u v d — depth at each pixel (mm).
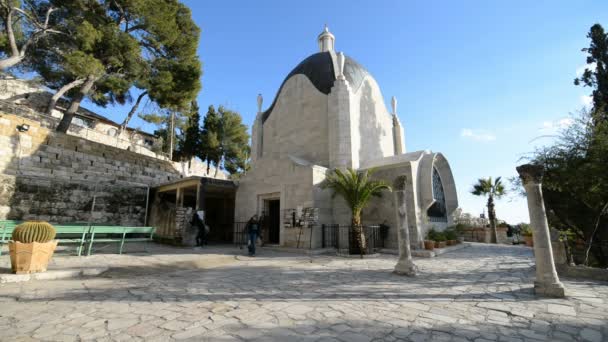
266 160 16406
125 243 15312
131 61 19094
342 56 18359
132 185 19172
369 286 6379
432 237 14383
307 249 13156
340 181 12727
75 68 16250
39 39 18406
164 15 19750
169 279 6910
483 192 24531
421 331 3803
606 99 17297
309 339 3480
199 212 14617
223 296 5418
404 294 5719
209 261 9844
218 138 37281
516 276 7648
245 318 4195
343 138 16641
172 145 35406
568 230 10555
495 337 3637
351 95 17484
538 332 3807
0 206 13773
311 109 18828
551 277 5699
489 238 24094
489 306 4941
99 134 27328
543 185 9266
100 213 17359
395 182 8570
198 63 22453
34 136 15664
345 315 4395
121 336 3504
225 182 17047
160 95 21984
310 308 4719
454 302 5176
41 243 6719
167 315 4297
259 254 12273
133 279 6836
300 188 14523
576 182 8469
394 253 12859
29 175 15219
